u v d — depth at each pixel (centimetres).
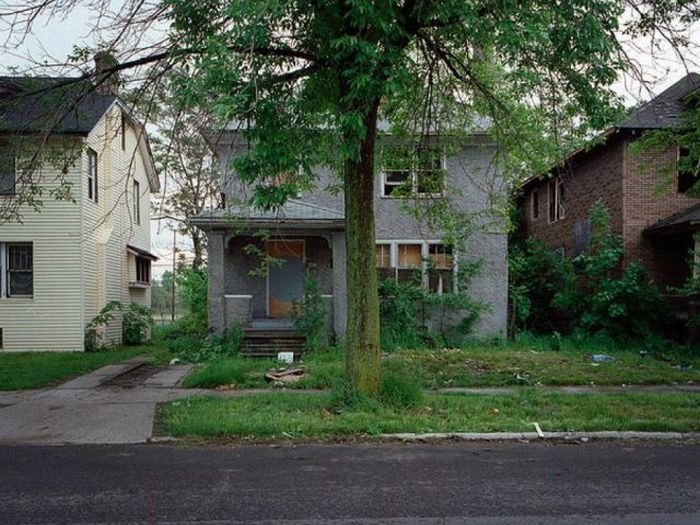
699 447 678
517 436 711
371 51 641
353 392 827
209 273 1512
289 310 1741
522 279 1925
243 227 1266
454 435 709
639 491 515
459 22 754
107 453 645
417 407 828
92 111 1709
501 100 1045
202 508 472
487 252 1711
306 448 665
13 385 1070
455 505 479
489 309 1666
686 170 1177
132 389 1030
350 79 679
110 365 1368
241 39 662
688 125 1103
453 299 1630
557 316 1892
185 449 663
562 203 2077
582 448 671
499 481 544
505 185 1487
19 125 945
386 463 605
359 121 671
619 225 1711
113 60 868
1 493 510
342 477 555
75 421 794
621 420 769
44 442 694
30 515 457
